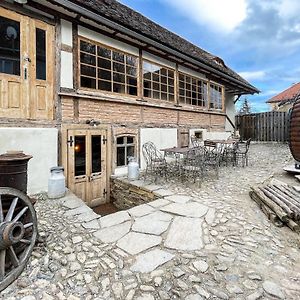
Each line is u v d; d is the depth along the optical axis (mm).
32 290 2186
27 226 2561
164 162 6684
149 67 8078
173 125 9180
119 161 7168
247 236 3221
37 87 5266
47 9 5352
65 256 2705
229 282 2295
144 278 2344
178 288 2213
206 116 11164
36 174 5188
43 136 5289
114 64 6926
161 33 9727
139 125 7734
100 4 6688
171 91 9078
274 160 9242
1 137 4703
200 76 10664
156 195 5156
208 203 4469
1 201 2465
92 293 2156
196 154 6574
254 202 4539
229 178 6461
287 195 4328
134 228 3428
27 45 5086
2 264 2232
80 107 6062
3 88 4762
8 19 4820
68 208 4250
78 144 6055
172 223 3588
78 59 5992
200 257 2705
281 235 3287
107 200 6727
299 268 2553
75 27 5918
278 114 14477
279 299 2086
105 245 2959
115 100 6867
